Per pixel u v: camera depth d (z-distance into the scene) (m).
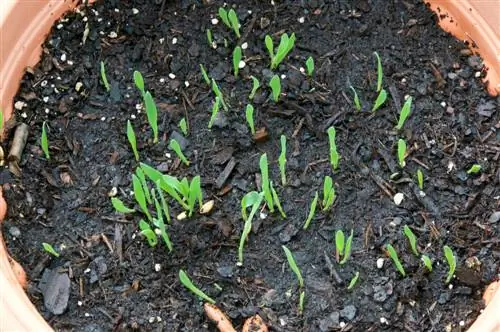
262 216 0.65
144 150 0.67
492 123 0.67
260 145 0.67
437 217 0.65
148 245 0.64
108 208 0.65
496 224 0.64
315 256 0.64
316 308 0.62
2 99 0.66
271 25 0.71
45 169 0.66
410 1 0.72
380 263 0.63
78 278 0.63
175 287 0.63
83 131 0.68
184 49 0.70
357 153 0.67
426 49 0.70
